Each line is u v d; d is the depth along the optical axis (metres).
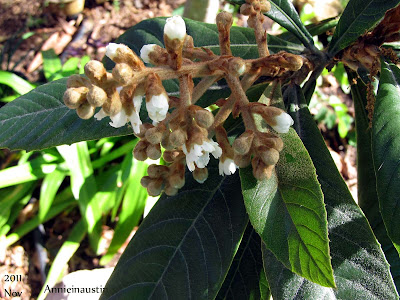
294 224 0.17
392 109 0.19
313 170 0.17
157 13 0.86
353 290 0.19
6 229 0.58
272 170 0.18
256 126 0.17
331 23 0.31
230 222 0.22
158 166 0.20
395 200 0.17
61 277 0.57
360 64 0.25
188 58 0.19
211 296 0.21
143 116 0.23
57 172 0.58
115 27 0.84
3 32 0.82
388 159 0.17
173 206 0.23
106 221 0.63
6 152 0.67
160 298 0.22
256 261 0.25
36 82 0.73
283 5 0.24
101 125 0.23
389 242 0.24
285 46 0.25
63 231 0.63
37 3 0.84
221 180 0.23
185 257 0.22
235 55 0.25
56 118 0.24
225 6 0.81
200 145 0.16
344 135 0.68
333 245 0.19
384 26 0.23
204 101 0.24
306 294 0.19
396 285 0.23
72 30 0.83
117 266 0.23
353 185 0.68
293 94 0.22
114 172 0.61
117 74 0.14
